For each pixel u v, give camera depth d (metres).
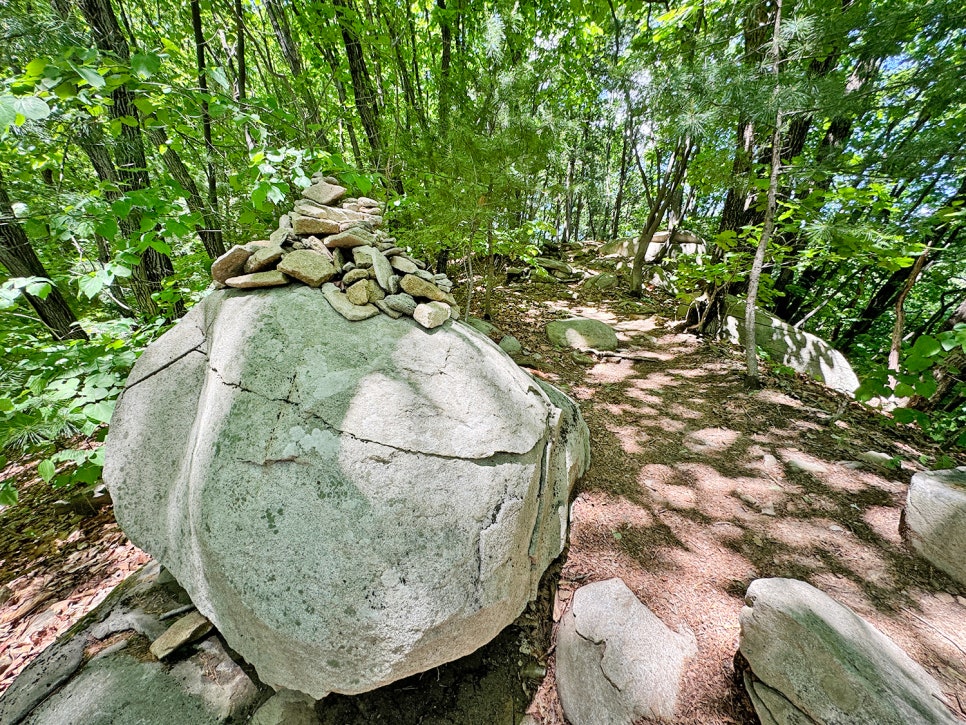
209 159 3.67
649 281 8.53
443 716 1.42
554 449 2.00
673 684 1.55
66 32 2.49
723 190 5.03
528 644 1.69
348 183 2.82
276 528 1.23
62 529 2.59
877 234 3.22
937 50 2.92
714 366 4.74
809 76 3.32
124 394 1.77
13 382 2.18
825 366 5.00
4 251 3.37
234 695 1.41
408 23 5.73
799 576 2.07
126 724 1.30
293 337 1.53
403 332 1.66
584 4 5.91
